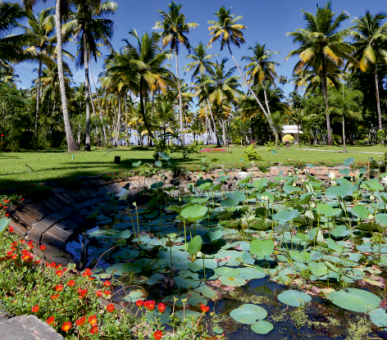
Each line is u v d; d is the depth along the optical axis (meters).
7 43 13.62
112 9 17.16
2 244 2.24
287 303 1.99
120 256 2.96
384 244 3.14
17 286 1.72
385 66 26.00
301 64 23.34
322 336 1.63
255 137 37.19
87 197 5.25
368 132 29.06
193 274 2.52
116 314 1.65
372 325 1.73
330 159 11.49
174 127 23.16
